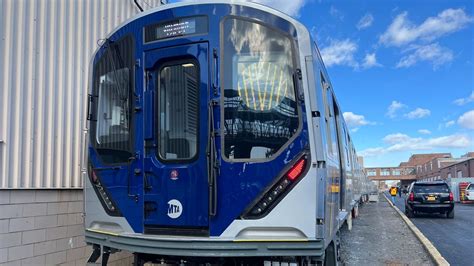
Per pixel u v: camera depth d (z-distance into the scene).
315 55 4.62
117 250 4.91
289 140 4.08
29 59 6.12
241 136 4.16
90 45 7.14
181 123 4.39
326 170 4.39
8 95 5.80
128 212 4.55
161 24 4.55
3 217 5.55
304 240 3.92
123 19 8.05
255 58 4.27
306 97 4.14
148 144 4.49
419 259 9.14
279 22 4.29
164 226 4.32
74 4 6.89
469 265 9.20
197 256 4.10
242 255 3.99
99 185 4.90
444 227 16.72
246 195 4.06
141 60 4.62
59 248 6.32
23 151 5.93
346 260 8.97
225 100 4.23
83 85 6.93
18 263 5.71
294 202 3.98
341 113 10.00
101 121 5.02
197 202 4.19
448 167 84.19
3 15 5.82
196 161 4.24
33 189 5.97
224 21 4.34
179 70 4.48
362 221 17.55
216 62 4.28
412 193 21.31
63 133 6.53
